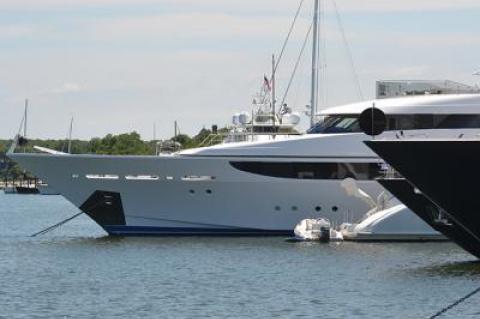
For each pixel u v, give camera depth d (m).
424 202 106.81
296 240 129.00
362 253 117.69
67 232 161.62
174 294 93.00
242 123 142.50
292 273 104.06
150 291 94.56
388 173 114.88
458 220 98.31
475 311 85.38
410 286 95.69
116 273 105.12
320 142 132.00
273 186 132.38
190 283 98.69
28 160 134.00
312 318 82.50
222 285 97.50
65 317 83.06
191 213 133.38
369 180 132.00
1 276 103.69
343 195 132.75
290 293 93.12
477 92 131.00
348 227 129.88
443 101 127.12
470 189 95.69
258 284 97.88
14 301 89.88
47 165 133.75
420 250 120.06
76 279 101.56
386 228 127.25
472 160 94.56
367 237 127.69
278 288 95.69
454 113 126.69
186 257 115.69
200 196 132.88
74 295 92.69
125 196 133.50
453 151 94.69
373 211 131.00
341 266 108.19
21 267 110.00
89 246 126.88
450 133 126.50
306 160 132.12
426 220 107.81
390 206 130.62
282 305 87.75
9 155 134.50
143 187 132.88
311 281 99.19
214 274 103.88
